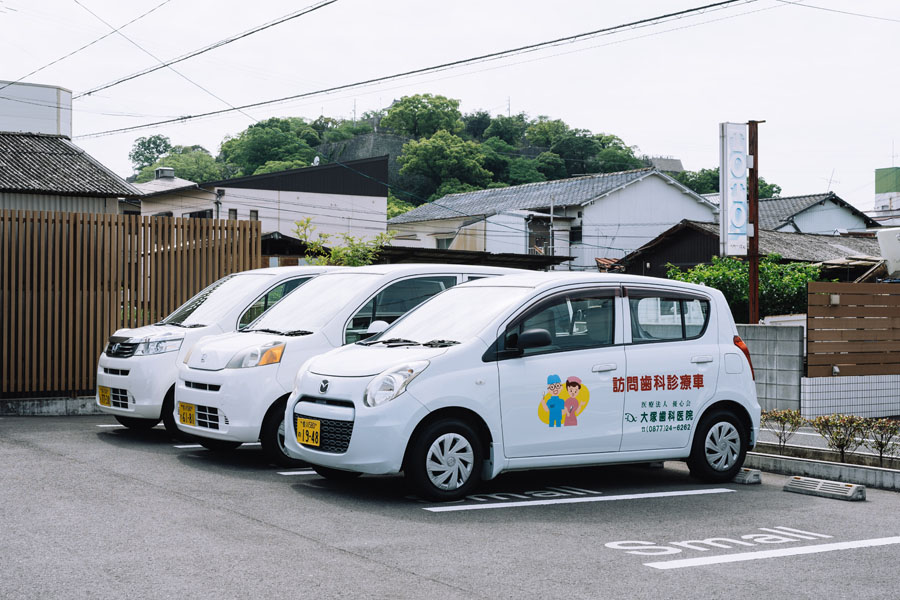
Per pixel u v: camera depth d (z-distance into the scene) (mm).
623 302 7379
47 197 19359
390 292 8508
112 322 12250
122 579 4395
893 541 5656
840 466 7934
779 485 7750
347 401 6488
